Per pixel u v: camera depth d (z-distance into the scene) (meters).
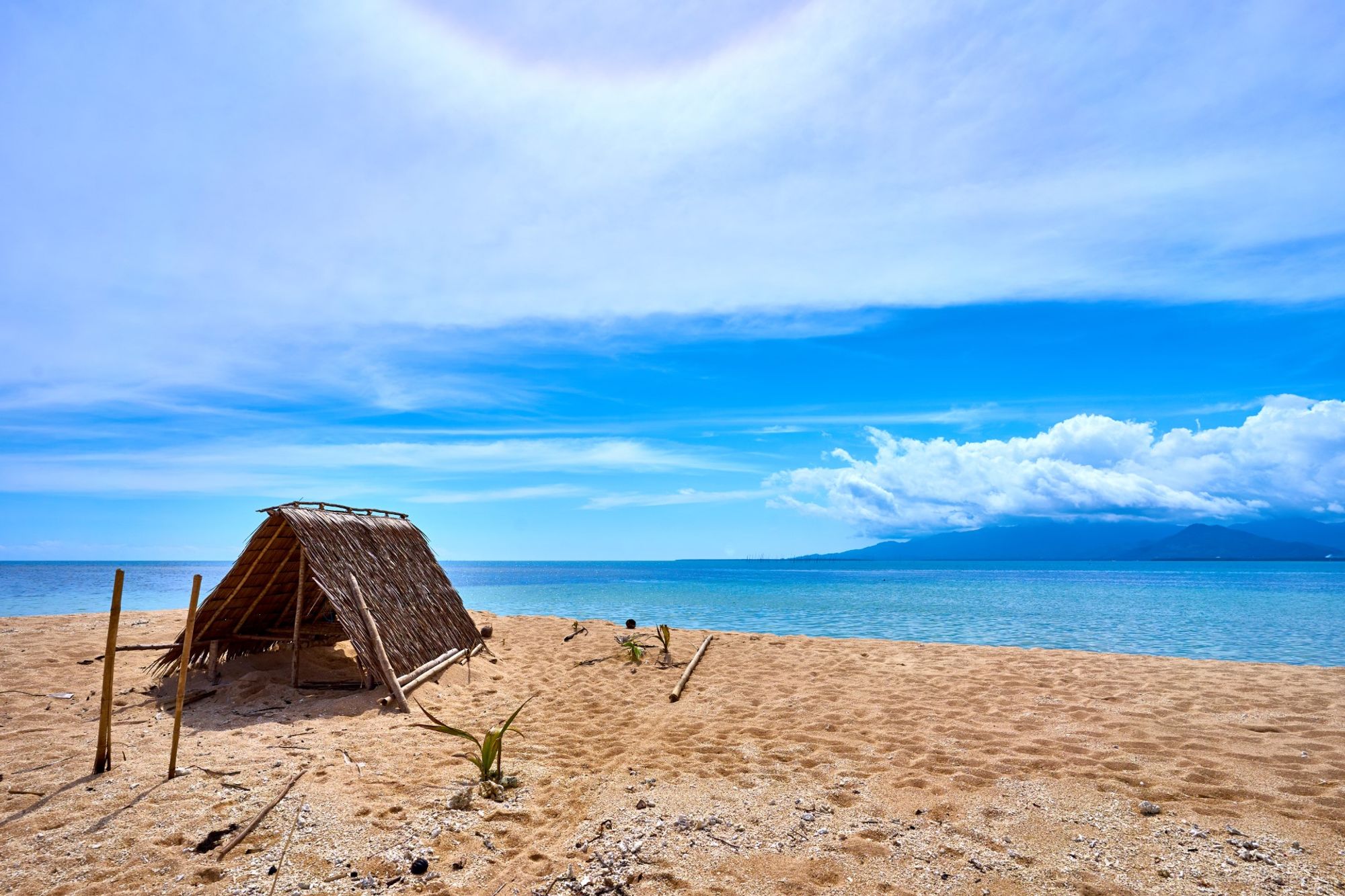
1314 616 24.45
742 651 12.21
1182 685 8.78
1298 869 3.94
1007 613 25.88
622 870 4.10
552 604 32.16
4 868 4.02
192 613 5.47
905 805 5.05
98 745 5.45
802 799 5.19
